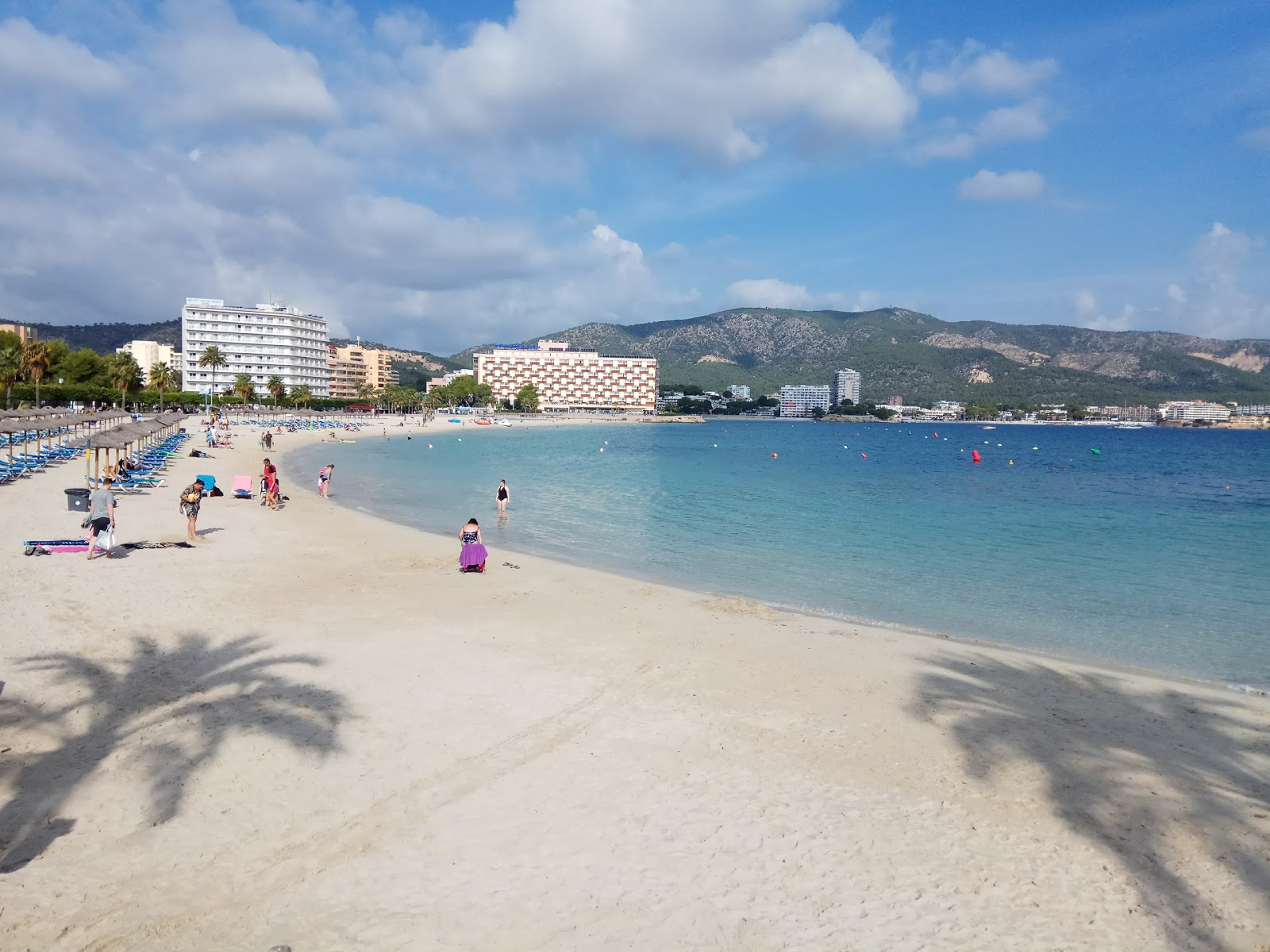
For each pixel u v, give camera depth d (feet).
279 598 60.54
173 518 100.07
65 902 23.11
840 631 56.85
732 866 26.37
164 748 33.60
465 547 73.82
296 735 35.45
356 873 25.31
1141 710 42.04
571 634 53.57
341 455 266.77
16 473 130.00
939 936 22.94
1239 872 26.53
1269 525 121.29
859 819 29.76
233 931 22.20
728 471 232.94
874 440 557.74
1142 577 80.53
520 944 22.07
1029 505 147.43
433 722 37.78
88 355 400.67
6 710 36.83
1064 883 25.82
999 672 48.26
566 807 30.01
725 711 40.45
